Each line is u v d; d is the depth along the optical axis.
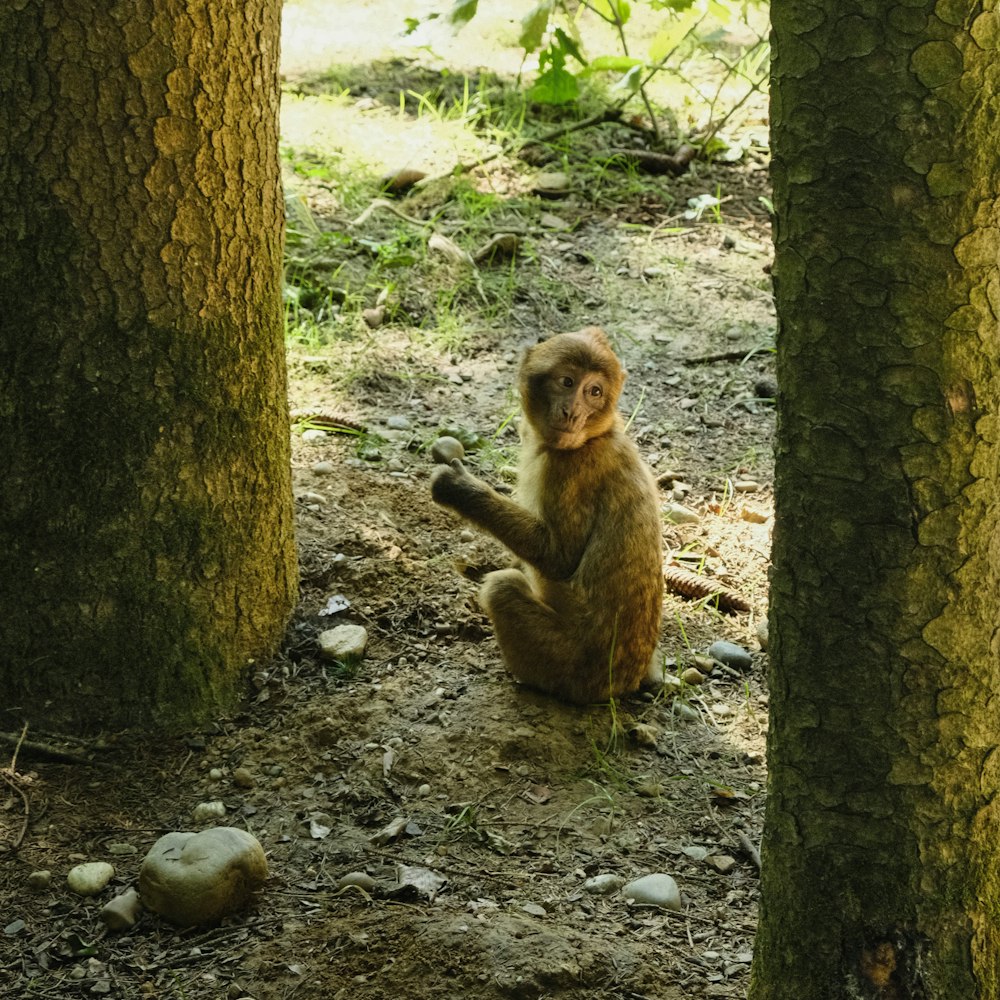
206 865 4.13
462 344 5.25
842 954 3.86
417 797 4.32
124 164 4.25
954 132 3.71
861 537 3.79
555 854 4.25
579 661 4.47
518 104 5.96
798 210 3.76
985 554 3.78
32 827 4.23
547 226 5.59
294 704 4.43
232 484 4.38
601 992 4.06
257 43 4.30
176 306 4.30
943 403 3.75
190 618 4.38
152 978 4.07
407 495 4.84
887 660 3.80
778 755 3.87
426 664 4.53
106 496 4.32
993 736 3.82
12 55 4.21
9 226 4.26
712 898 4.21
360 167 5.64
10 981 4.05
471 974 4.05
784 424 3.81
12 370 4.29
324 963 4.08
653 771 4.40
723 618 4.71
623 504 4.50
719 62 6.55
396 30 6.70
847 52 3.72
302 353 5.16
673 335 5.32
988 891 3.84
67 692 4.34
